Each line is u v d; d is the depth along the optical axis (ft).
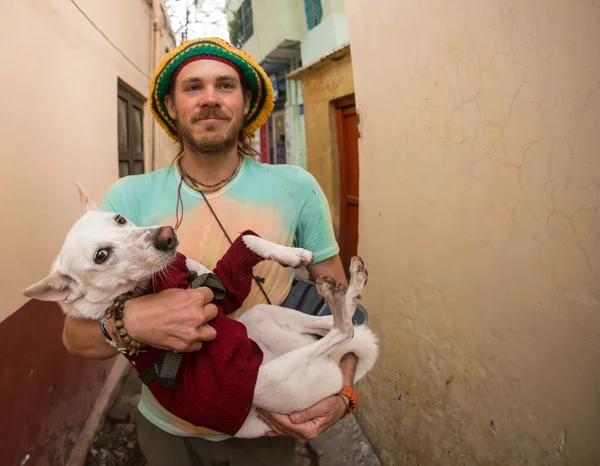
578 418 4.29
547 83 4.45
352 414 10.21
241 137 5.80
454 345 6.40
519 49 4.79
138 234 4.54
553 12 4.31
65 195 9.53
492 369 5.58
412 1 6.84
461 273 6.12
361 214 9.33
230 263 4.66
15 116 7.34
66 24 10.05
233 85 4.92
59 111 9.41
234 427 4.32
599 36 3.84
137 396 11.68
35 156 8.09
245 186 5.16
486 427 5.73
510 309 5.21
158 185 5.26
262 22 32.89
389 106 7.84
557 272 4.48
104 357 4.51
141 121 19.86
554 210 4.48
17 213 7.27
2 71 6.95
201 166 5.11
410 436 7.66
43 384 7.78
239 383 4.18
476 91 5.55
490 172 5.41
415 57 6.89
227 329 4.39
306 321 5.18
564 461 4.48
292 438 5.59
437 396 6.85
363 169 9.11
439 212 6.56
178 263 4.78
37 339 7.66
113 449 9.48
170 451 5.23
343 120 18.33
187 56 4.84
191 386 4.18
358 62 8.94
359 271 4.88
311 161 20.31
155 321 4.07
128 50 16.74
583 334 4.20
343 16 25.45
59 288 4.55
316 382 4.66
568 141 4.25
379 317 8.70
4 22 7.09
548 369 4.67
